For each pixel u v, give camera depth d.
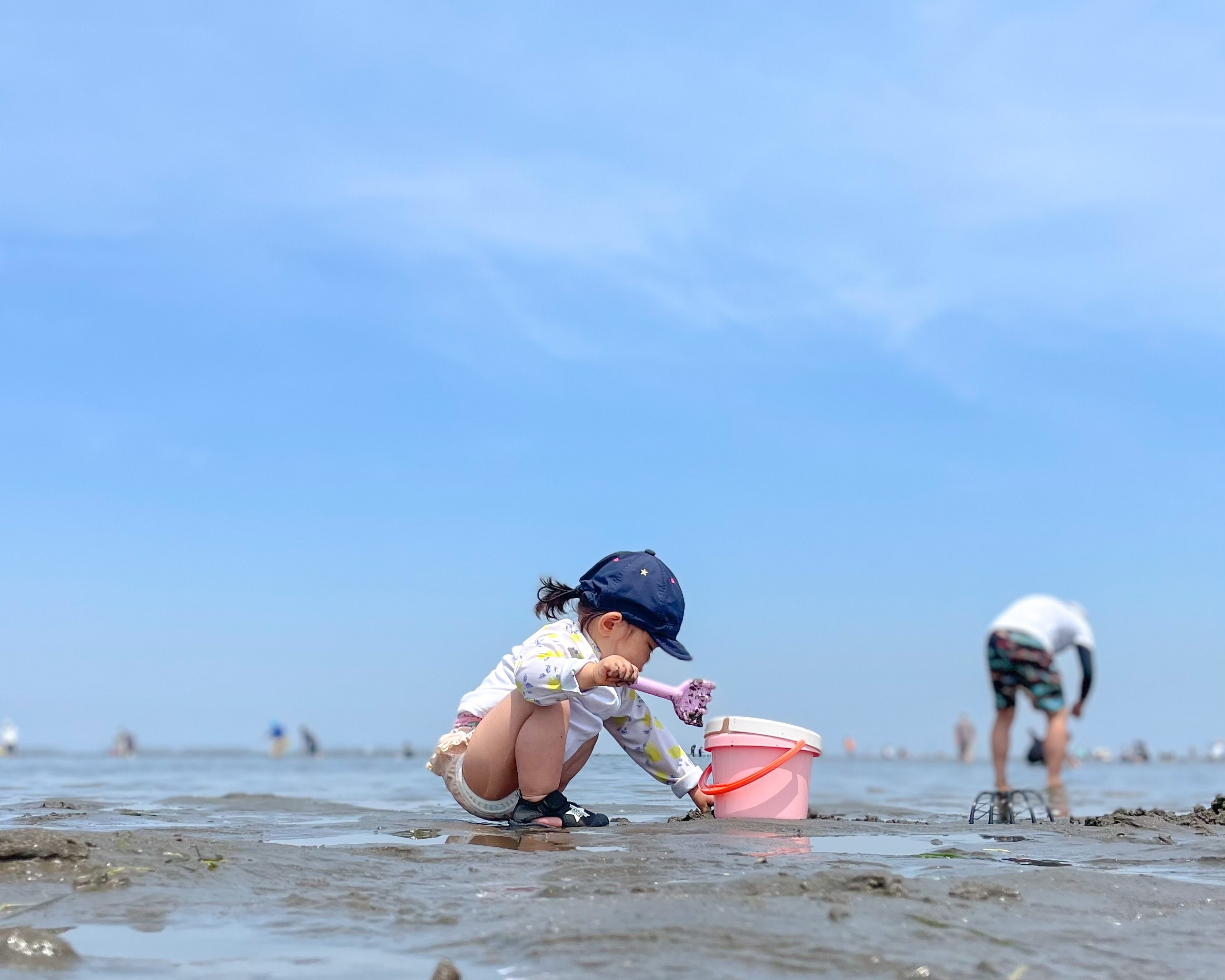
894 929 1.75
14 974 1.48
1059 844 3.07
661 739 3.88
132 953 1.61
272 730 31.80
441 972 1.44
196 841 2.53
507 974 1.48
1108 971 1.58
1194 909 2.04
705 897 1.94
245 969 1.52
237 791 6.43
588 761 3.91
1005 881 2.20
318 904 1.94
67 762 17.22
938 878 2.27
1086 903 2.04
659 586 3.57
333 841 2.97
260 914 1.87
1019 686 7.69
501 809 3.54
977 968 1.55
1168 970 1.60
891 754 47.03
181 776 9.88
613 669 3.18
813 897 1.94
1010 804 5.72
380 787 7.14
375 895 2.01
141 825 3.63
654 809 3.98
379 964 1.55
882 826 3.56
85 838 2.41
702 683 3.75
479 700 3.61
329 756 29.34
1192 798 7.30
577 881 2.17
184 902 1.94
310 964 1.55
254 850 2.47
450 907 1.91
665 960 1.54
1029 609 7.81
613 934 1.68
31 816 4.09
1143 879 2.29
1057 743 7.62
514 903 1.93
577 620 3.62
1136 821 3.84
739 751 3.71
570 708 3.49
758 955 1.56
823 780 11.21
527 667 3.27
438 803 5.00
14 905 1.92
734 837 3.11
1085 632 7.97
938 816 4.74
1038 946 1.70
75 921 1.81
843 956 1.57
